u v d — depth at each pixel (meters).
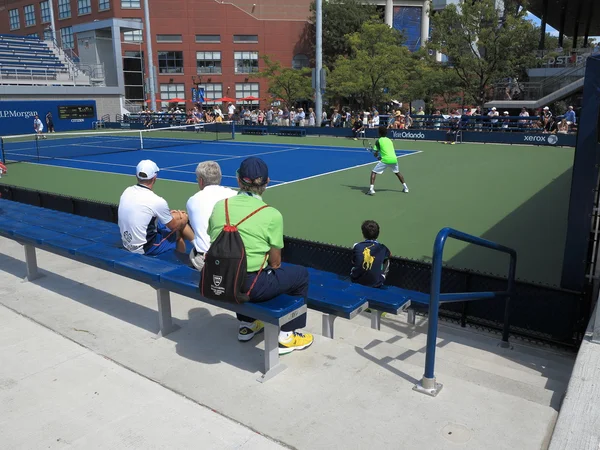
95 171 17.17
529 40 39.72
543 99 31.33
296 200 12.18
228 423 3.21
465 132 26.33
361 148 24.12
